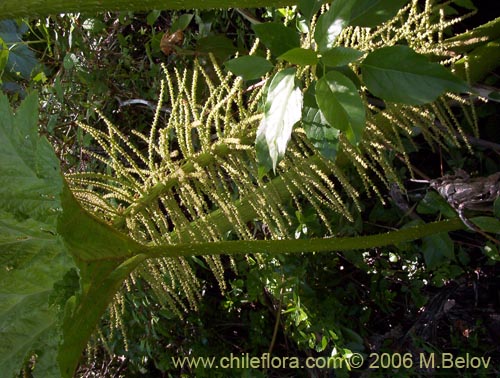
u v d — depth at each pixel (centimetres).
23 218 76
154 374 191
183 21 148
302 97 79
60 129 176
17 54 177
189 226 104
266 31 78
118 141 172
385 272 152
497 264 146
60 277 81
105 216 100
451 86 70
